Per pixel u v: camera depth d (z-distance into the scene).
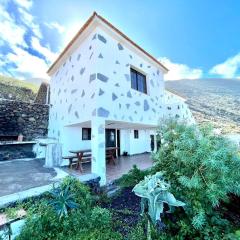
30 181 5.43
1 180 5.53
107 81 6.75
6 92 21.00
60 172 6.81
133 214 4.27
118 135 12.76
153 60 9.76
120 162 9.85
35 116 10.96
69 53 8.60
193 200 3.43
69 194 3.94
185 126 4.36
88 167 8.14
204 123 4.22
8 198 3.71
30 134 10.66
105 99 6.58
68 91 8.59
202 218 3.10
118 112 7.13
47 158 7.93
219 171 3.28
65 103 8.86
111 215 4.09
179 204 3.29
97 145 6.09
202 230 3.20
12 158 9.20
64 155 8.77
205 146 3.45
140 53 8.80
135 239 3.24
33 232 3.03
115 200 5.09
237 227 3.52
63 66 9.46
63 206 3.51
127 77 7.89
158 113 10.25
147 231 3.33
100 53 6.59
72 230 3.29
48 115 11.51
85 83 7.02
